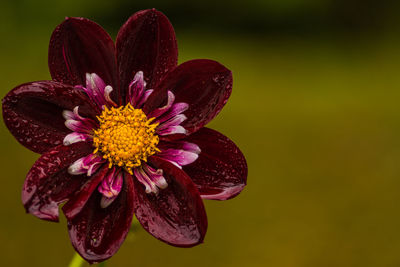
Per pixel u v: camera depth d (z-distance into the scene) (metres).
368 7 2.28
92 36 0.51
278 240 1.00
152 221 0.50
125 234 0.50
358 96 1.77
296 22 2.28
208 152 0.51
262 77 1.86
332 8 2.27
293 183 1.19
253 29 2.27
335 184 1.20
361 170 1.27
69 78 0.51
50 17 2.05
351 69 2.02
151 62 0.52
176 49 0.52
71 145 0.51
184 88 0.52
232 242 0.98
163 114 0.52
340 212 1.09
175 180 0.51
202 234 0.50
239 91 1.74
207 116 0.51
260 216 1.06
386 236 1.02
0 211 1.02
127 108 0.52
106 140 0.51
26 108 0.50
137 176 0.51
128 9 2.15
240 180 0.51
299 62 2.04
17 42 1.90
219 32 2.23
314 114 1.60
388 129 1.49
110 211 0.50
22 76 1.63
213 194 0.51
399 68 2.03
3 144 1.25
